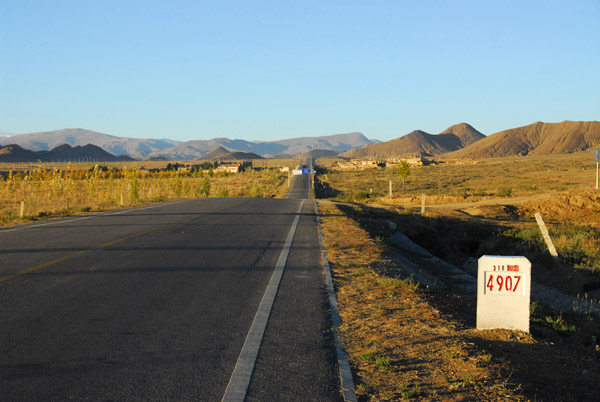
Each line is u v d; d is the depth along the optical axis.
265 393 4.47
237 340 5.98
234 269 10.60
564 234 20.02
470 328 6.99
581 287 13.48
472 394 4.59
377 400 4.45
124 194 48.06
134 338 5.94
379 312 7.55
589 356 6.25
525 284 6.89
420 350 5.85
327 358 5.46
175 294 8.26
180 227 18.03
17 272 9.63
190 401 4.25
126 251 12.46
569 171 110.50
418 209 32.66
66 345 5.62
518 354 5.94
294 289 8.93
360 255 13.27
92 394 4.34
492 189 68.50
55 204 38.69
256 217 23.03
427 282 11.91
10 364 5.01
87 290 8.35
